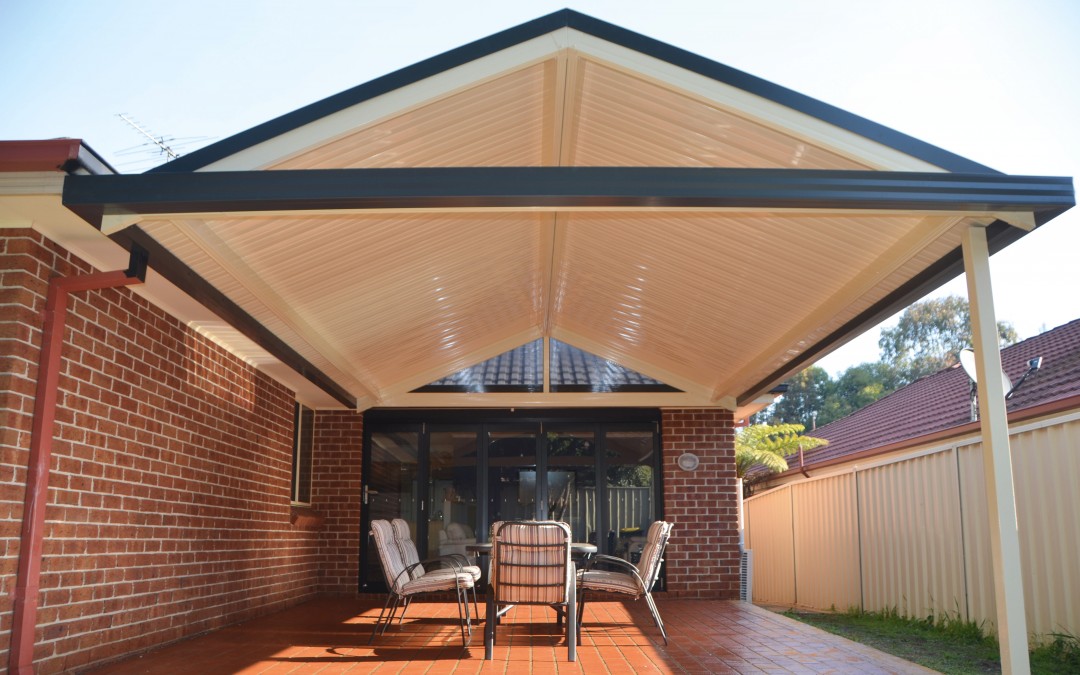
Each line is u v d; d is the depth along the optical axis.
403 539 7.31
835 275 5.62
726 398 9.96
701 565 9.79
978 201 3.86
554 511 10.00
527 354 10.20
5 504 4.05
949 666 5.45
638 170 3.78
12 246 4.23
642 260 6.95
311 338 6.95
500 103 4.58
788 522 11.78
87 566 4.75
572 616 5.54
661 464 10.10
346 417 10.14
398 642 6.27
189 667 5.02
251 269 5.25
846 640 6.42
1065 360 8.32
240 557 7.32
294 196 3.70
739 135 4.52
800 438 14.16
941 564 7.48
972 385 8.77
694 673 5.02
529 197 3.75
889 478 8.62
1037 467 6.19
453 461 10.12
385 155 4.59
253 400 7.71
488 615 5.63
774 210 4.00
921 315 35.91
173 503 5.91
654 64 4.11
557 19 4.11
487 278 7.62
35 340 4.29
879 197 3.83
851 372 36.56
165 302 5.66
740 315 7.26
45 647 4.34
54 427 4.43
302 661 5.36
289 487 8.87
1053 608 5.95
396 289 6.81
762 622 7.57
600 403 10.02
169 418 5.86
